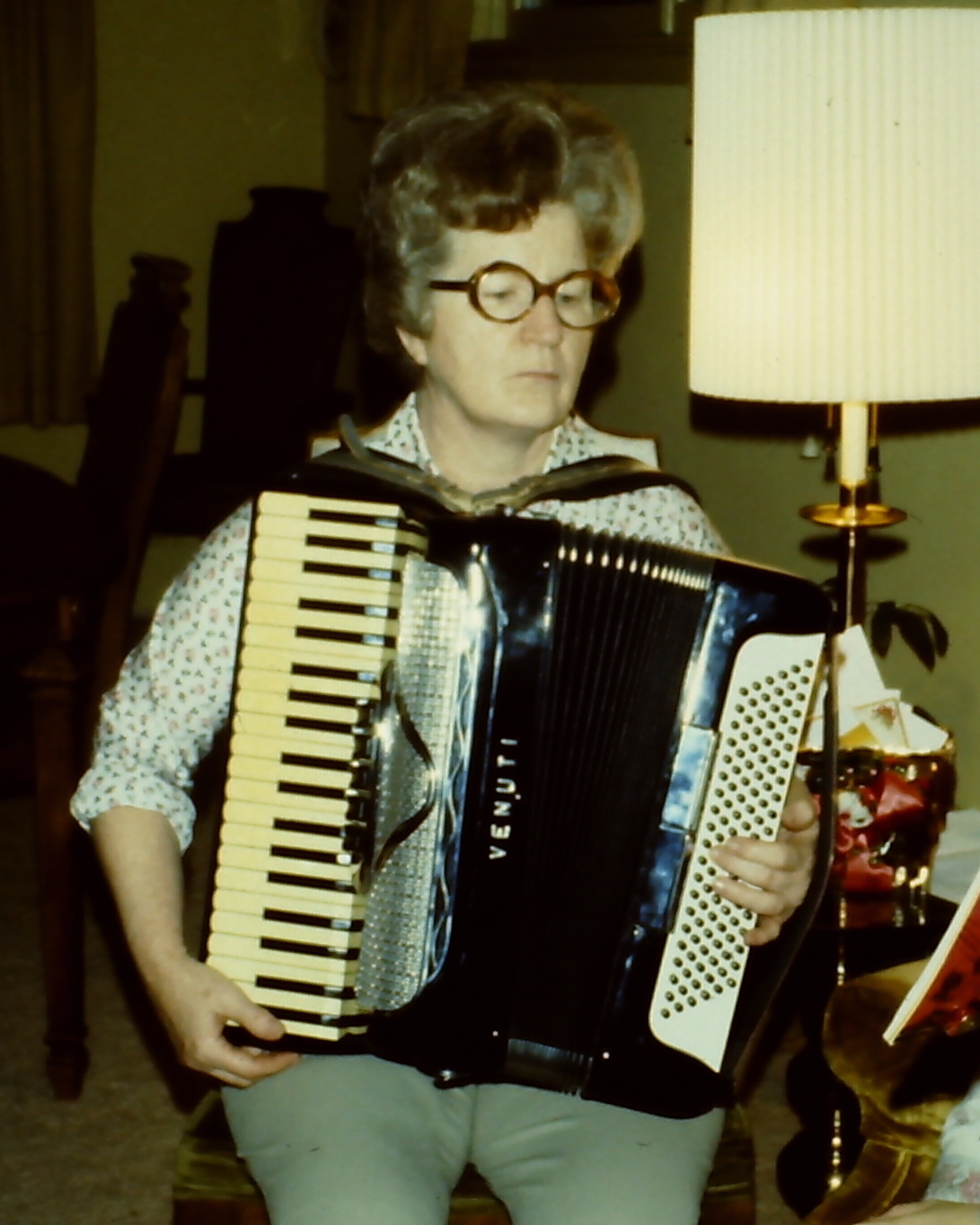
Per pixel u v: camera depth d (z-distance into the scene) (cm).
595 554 149
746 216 205
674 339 362
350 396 471
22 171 483
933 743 218
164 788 169
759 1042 263
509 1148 157
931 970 130
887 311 200
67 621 249
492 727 148
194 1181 162
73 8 478
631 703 149
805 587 151
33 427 508
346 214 535
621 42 365
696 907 151
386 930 151
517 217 157
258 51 530
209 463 457
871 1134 175
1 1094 265
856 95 196
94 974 303
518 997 152
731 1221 161
